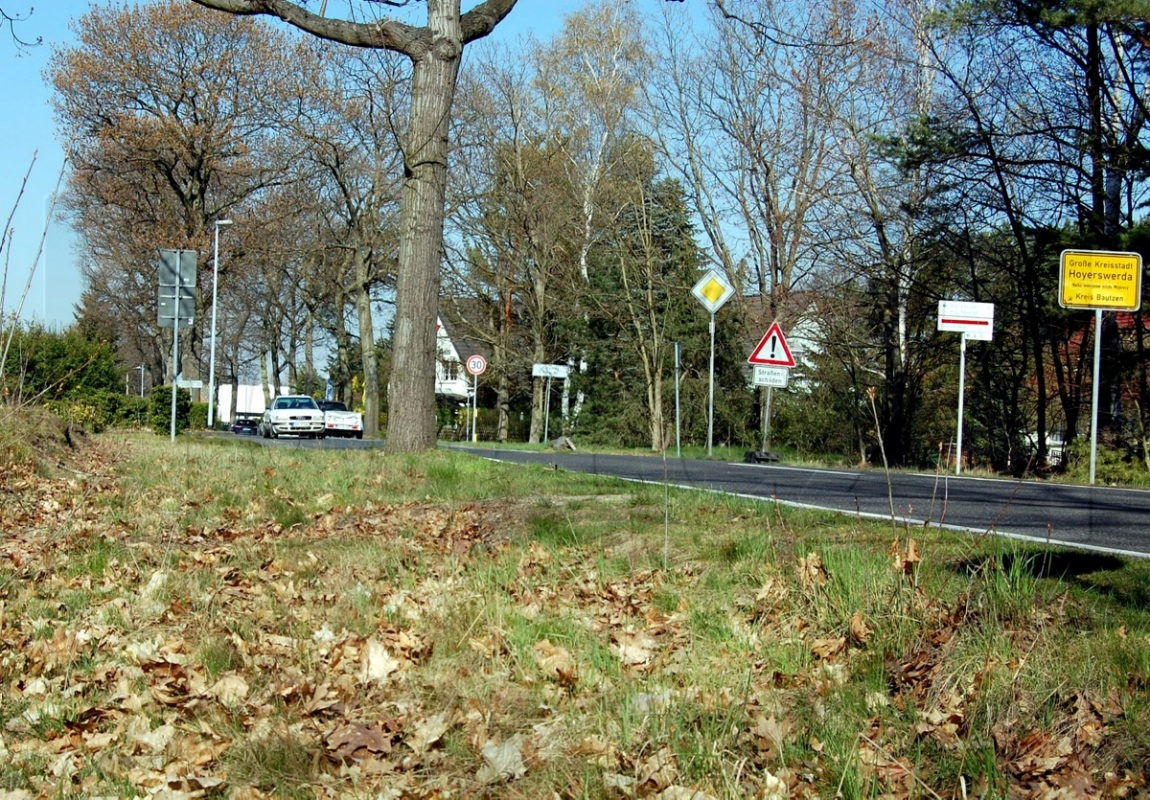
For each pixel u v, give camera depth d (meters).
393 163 33.53
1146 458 21.25
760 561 6.69
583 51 40.69
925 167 25.81
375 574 7.45
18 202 9.91
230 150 41.09
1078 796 3.67
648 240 37.56
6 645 6.07
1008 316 27.27
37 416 15.51
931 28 24.86
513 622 5.79
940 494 12.47
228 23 39.59
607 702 4.69
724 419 39.97
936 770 3.97
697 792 3.79
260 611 6.59
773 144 32.22
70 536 9.23
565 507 9.57
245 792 3.99
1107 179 23.77
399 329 14.58
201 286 45.31
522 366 45.88
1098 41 23.33
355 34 13.93
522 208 41.44
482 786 4.04
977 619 5.11
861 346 30.47
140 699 5.04
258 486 12.09
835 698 4.54
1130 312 23.56
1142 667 4.52
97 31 38.97
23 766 4.37
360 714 4.81
